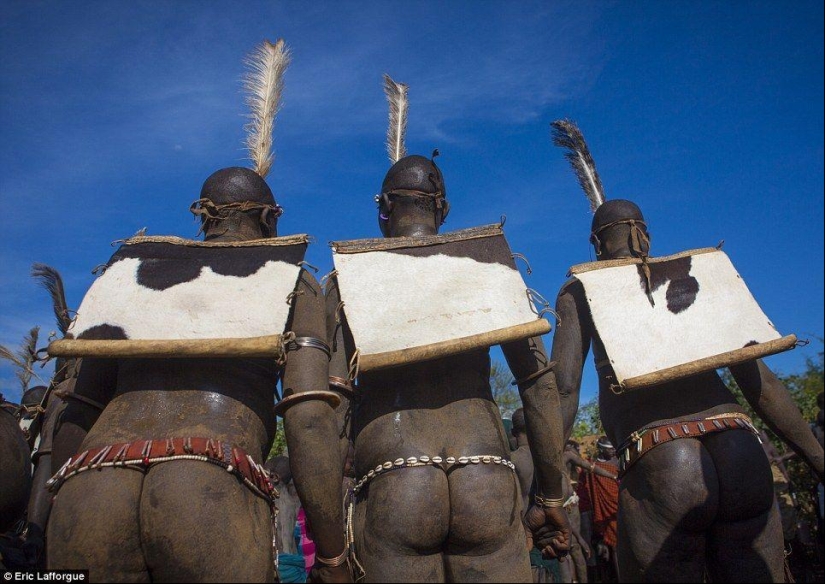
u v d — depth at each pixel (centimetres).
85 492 217
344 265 287
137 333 245
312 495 243
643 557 322
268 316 252
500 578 262
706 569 338
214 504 220
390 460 268
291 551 625
